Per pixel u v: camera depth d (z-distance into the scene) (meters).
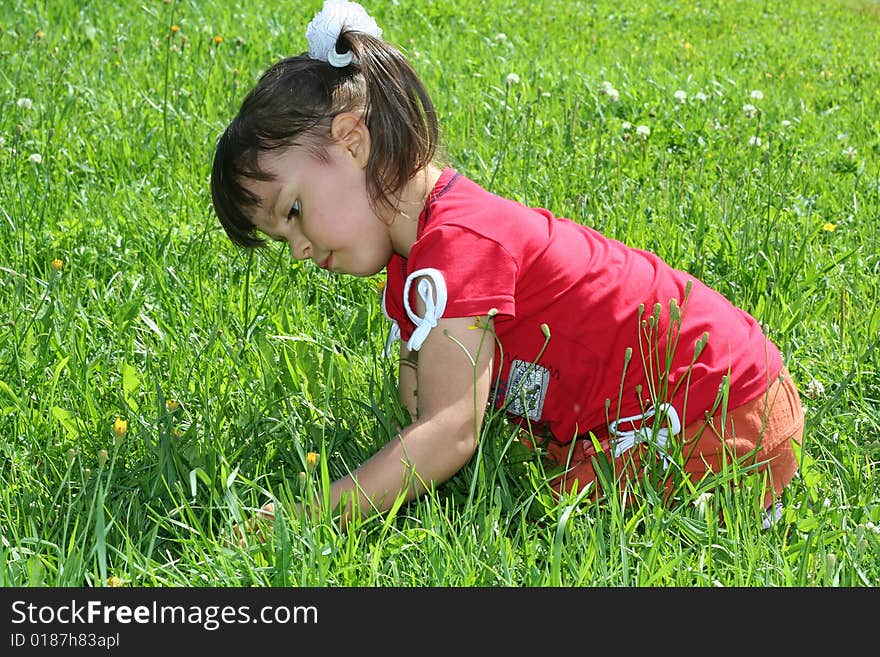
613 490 2.42
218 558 2.27
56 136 4.86
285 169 2.37
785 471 2.64
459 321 2.37
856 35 12.68
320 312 3.58
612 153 5.24
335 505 2.42
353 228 2.41
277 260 3.58
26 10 7.14
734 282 3.87
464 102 6.07
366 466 2.42
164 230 4.01
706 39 10.84
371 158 2.38
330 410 2.84
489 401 2.64
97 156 4.78
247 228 2.50
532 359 2.54
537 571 2.26
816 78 8.69
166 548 2.40
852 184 5.13
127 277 3.64
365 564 2.27
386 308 2.68
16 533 2.27
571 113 5.65
